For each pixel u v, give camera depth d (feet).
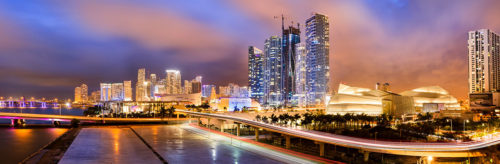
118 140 536.42
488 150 399.44
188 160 375.66
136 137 581.12
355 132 583.99
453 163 393.91
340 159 391.24
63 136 591.37
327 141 391.86
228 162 365.40
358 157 401.29
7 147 512.63
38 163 352.90
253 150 442.09
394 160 396.16
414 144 391.04
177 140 543.80
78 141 516.73
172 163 359.87
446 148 371.35
